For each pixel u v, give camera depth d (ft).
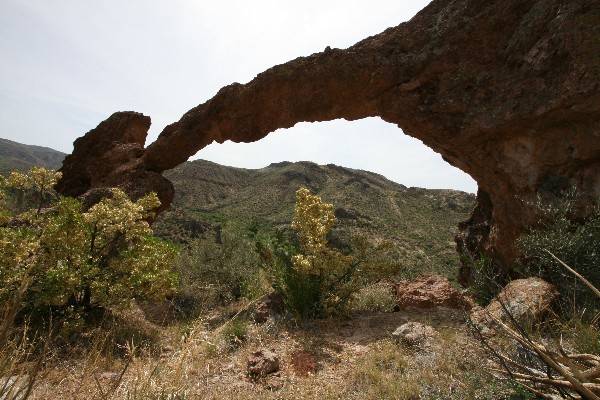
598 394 6.40
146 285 21.03
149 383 7.04
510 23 27.02
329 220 22.88
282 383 12.46
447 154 31.73
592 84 21.15
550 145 23.72
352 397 11.16
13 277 16.31
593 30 21.80
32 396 7.52
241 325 18.08
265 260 24.63
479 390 9.41
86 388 7.95
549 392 7.83
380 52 31.78
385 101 32.37
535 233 22.08
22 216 22.22
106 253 23.26
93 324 18.72
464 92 28.04
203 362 12.69
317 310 21.52
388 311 25.39
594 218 20.45
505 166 26.17
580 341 10.09
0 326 5.93
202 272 34.42
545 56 23.70
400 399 10.39
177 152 40.29
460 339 14.14
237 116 37.27
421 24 31.63
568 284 16.11
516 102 24.61
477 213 37.78
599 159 22.06
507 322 13.21
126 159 43.19
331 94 33.42
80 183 45.68
